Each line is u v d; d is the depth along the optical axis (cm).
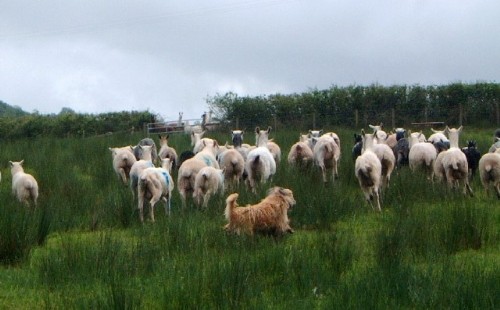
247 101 4231
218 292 1059
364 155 1800
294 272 1178
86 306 1024
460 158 1883
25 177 1891
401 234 1320
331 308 1003
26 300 1130
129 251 1340
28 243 1389
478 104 4028
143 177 1723
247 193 1867
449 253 1337
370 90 4131
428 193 1862
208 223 1547
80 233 1645
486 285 1040
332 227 1609
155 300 1084
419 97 4091
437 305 1009
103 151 2834
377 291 1052
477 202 1798
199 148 2448
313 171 2177
